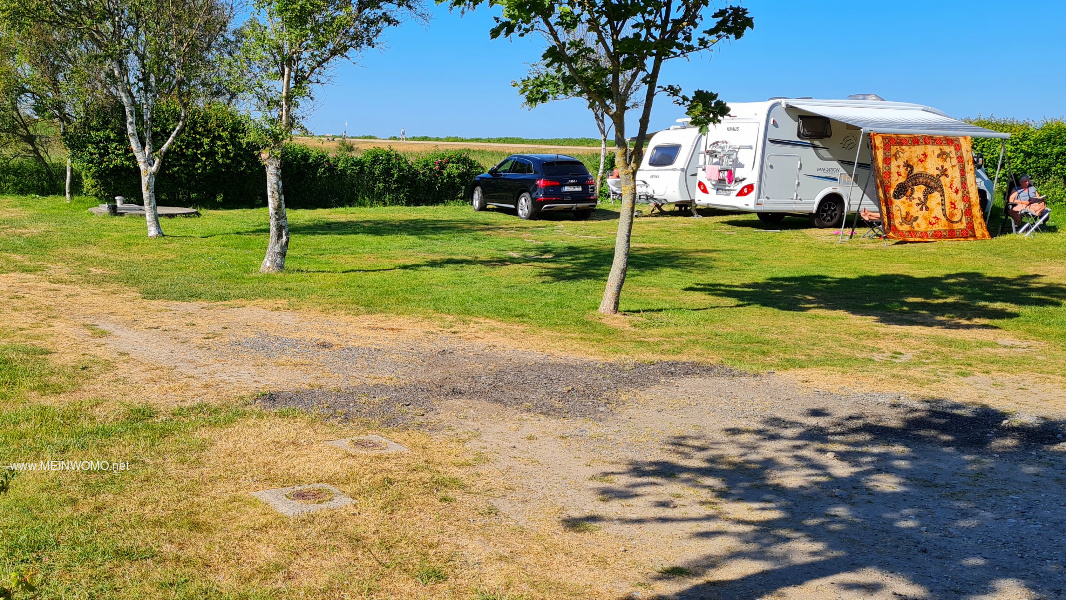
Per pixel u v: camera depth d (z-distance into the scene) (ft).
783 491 16.62
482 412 21.12
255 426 19.15
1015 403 23.26
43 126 89.61
